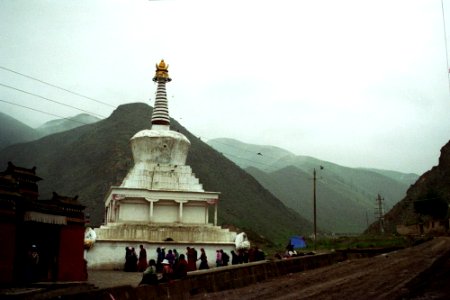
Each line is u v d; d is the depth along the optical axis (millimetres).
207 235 43625
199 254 41469
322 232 146500
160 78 53406
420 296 16609
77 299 17500
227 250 42312
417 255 35250
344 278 24875
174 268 26078
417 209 99188
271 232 120125
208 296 22938
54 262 24562
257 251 40062
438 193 104188
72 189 136250
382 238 75938
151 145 48219
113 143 153250
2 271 20891
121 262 39375
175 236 42812
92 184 132625
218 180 145250
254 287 25766
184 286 23500
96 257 39000
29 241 23219
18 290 18641
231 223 105875
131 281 27938
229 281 26844
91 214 111938
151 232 42406
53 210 24391
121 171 132500
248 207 135375
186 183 47000
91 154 156500
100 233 41250
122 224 42531
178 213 45281
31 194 26703
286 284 25234
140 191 44125
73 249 25750
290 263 33938
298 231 135000
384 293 18016
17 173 26281
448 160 120438
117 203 44594
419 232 94312
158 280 23141
